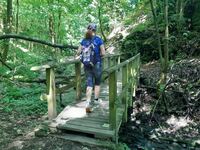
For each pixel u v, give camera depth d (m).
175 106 4.60
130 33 8.03
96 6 8.95
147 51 7.25
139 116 4.51
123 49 7.76
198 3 6.92
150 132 3.98
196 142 3.67
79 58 3.03
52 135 2.61
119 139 3.38
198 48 6.27
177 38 6.68
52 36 9.84
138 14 9.30
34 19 10.58
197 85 4.79
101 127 2.56
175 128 4.14
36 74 5.62
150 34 7.31
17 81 4.81
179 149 3.49
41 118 3.20
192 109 4.43
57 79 4.88
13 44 7.71
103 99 3.44
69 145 2.43
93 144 2.44
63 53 10.05
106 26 10.44
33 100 3.77
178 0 6.99
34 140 2.53
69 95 4.02
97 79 3.05
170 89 4.84
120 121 2.78
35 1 8.61
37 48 11.39
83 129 2.53
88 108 2.88
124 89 3.17
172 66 5.48
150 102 4.85
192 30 6.91
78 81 3.32
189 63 5.73
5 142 2.48
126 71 3.33
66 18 10.60
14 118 3.15
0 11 8.41
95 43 2.87
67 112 2.95
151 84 5.39
